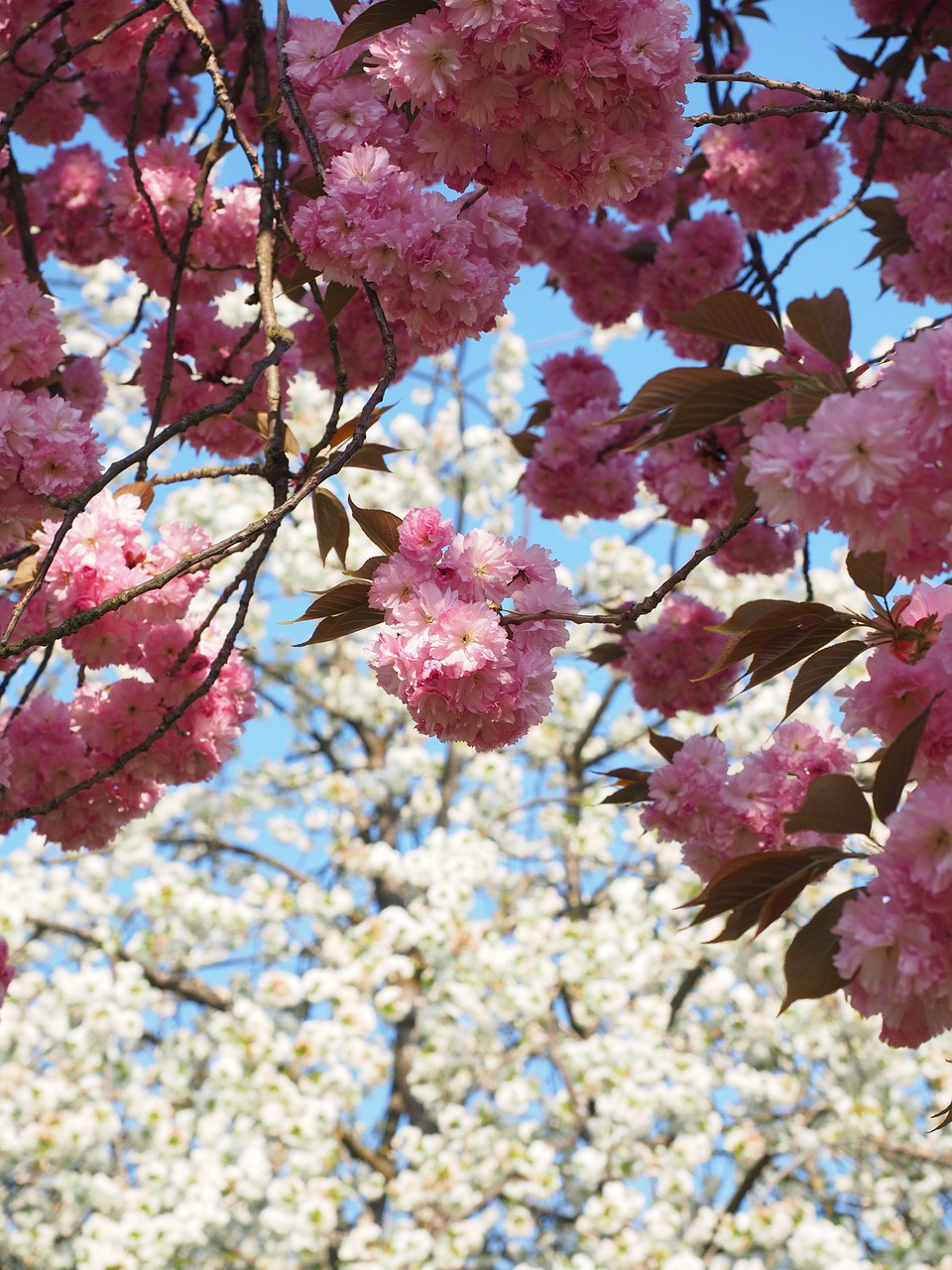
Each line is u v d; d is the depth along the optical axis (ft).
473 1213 31.50
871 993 5.08
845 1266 27.94
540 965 32.65
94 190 14.88
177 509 38.52
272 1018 33.42
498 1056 33.40
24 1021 31.71
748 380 5.69
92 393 12.63
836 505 4.80
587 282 16.11
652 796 9.29
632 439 15.19
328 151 7.29
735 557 15.46
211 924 33.32
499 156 7.00
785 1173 30.94
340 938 33.68
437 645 6.06
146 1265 27.45
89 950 35.42
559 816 38.22
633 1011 33.81
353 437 6.40
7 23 11.68
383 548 6.58
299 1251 28.60
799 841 8.95
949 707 5.89
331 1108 29.86
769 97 14.42
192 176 11.63
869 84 14.01
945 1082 30.58
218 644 9.73
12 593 9.12
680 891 34.04
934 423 4.58
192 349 11.85
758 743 37.76
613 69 6.46
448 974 32.45
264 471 7.87
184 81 16.34
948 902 4.81
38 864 37.14
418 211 6.68
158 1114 30.68
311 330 12.89
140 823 38.58
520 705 6.16
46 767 9.73
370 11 6.49
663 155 6.96
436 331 7.02
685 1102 30.73
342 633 6.63
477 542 6.40
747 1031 32.35
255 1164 29.30
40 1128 29.58
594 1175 29.86
